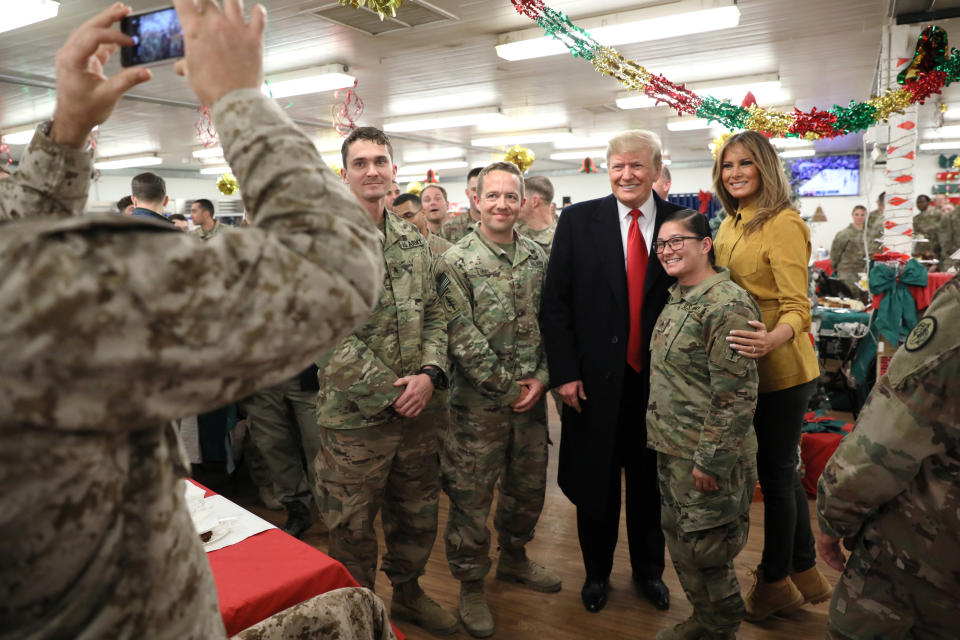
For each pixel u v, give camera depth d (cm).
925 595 106
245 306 48
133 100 796
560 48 595
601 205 230
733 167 205
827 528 118
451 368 233
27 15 448
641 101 881
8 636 49
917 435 100
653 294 218
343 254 54
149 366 45
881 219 802
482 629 218
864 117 347
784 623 220
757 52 674
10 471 44
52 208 79
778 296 198
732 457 177
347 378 188
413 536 216
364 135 192
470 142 1278
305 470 322
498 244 236
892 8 524
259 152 56
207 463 400
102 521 49
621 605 235
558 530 301
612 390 221
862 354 450
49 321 41
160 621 54
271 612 114
